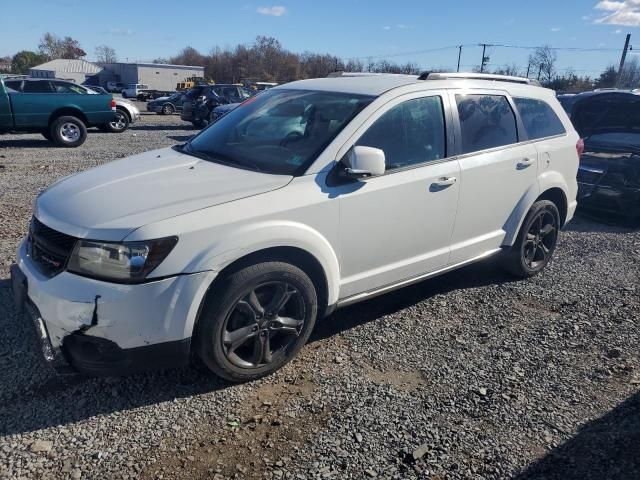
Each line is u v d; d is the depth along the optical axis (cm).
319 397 330
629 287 522
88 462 271
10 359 352
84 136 1412
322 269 353
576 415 323
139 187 334
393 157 388
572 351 397
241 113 446
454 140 427
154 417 306
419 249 414
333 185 353
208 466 271
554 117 533
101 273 289
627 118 765
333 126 373
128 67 7512
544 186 503
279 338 355
